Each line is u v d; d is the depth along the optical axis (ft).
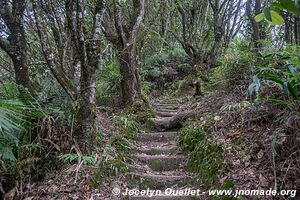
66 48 13.82
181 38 33.35
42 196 9.80
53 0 14.53
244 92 13.06
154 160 12.38
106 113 18.54
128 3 22.75
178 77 29.86
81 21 11.37
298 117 8.14
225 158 9.75
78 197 9.53
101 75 20.74
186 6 27.96
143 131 16.07
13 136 10.26
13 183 10.55
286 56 10.15
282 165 8.23
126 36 19.31
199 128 12.75
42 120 11.41
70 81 12.09
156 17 26.30
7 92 12.30
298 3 6.04
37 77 14.11
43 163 11.16
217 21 25.96
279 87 10.03
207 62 26.20
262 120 10.28
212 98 15.96
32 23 15.93
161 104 22.48
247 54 14.20
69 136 11.38
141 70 28.78
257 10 15.69
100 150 12.17
